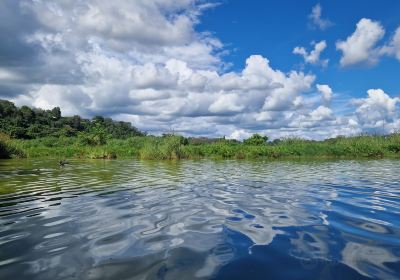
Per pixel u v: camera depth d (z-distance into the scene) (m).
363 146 30.14
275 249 3.82
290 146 31.41
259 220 5.16
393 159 24.20
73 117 83.00
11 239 4.23
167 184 9.36
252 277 3.06
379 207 6.13
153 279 3.02
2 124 57.88
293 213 5.64
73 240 4.18
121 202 6.59
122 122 88.50
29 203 6.52
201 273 3.15
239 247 3.90
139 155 28.56
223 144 34.94
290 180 10.41
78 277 3.08
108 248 3.87
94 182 9.81
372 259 3.49
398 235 4.35
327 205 6.32
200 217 5.36
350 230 4.59
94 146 37.91
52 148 33.16
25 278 3.07
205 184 9.35
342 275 3.10
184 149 28.30
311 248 3.86
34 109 80.44
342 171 13.89
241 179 10.69
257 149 29.25
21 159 23.67
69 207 6.13
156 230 4.62
